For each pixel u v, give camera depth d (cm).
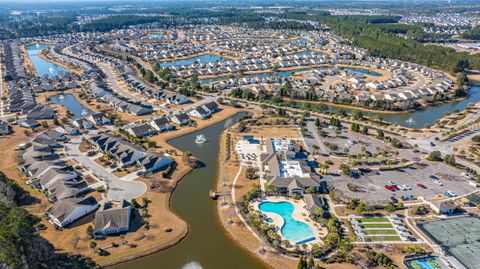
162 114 18512
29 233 7831
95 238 9188
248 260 8725
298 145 14550
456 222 10012
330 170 12812
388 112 19562
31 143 14412
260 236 9431
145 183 11831
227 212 10456
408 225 9856
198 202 11056
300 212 10462
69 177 11706
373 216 10200
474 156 13888
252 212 10369
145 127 16000
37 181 11475
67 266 8200
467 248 9006
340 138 15638
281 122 17362
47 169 11894
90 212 10250
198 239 9419
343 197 11088
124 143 13875
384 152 14088
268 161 13062
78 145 14538
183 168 12975
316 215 10188
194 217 10319
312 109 19325
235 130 16400
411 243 9131
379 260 8412
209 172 12888
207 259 8744
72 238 9131
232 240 9381
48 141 14438
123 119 17675
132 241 9144
